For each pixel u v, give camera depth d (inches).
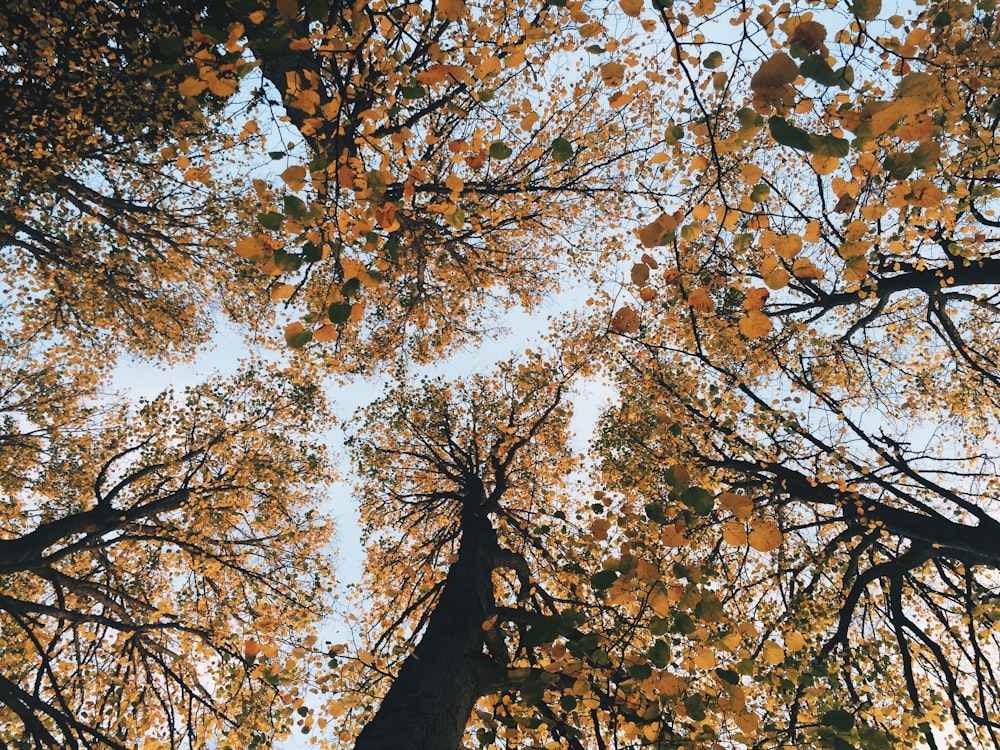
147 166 343.9
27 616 264.4
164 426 407.2
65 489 419.2
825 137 83.1
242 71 92.5
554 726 142.3
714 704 108.0
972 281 247.4
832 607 313.0
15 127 280.1
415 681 177.9
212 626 338.3
